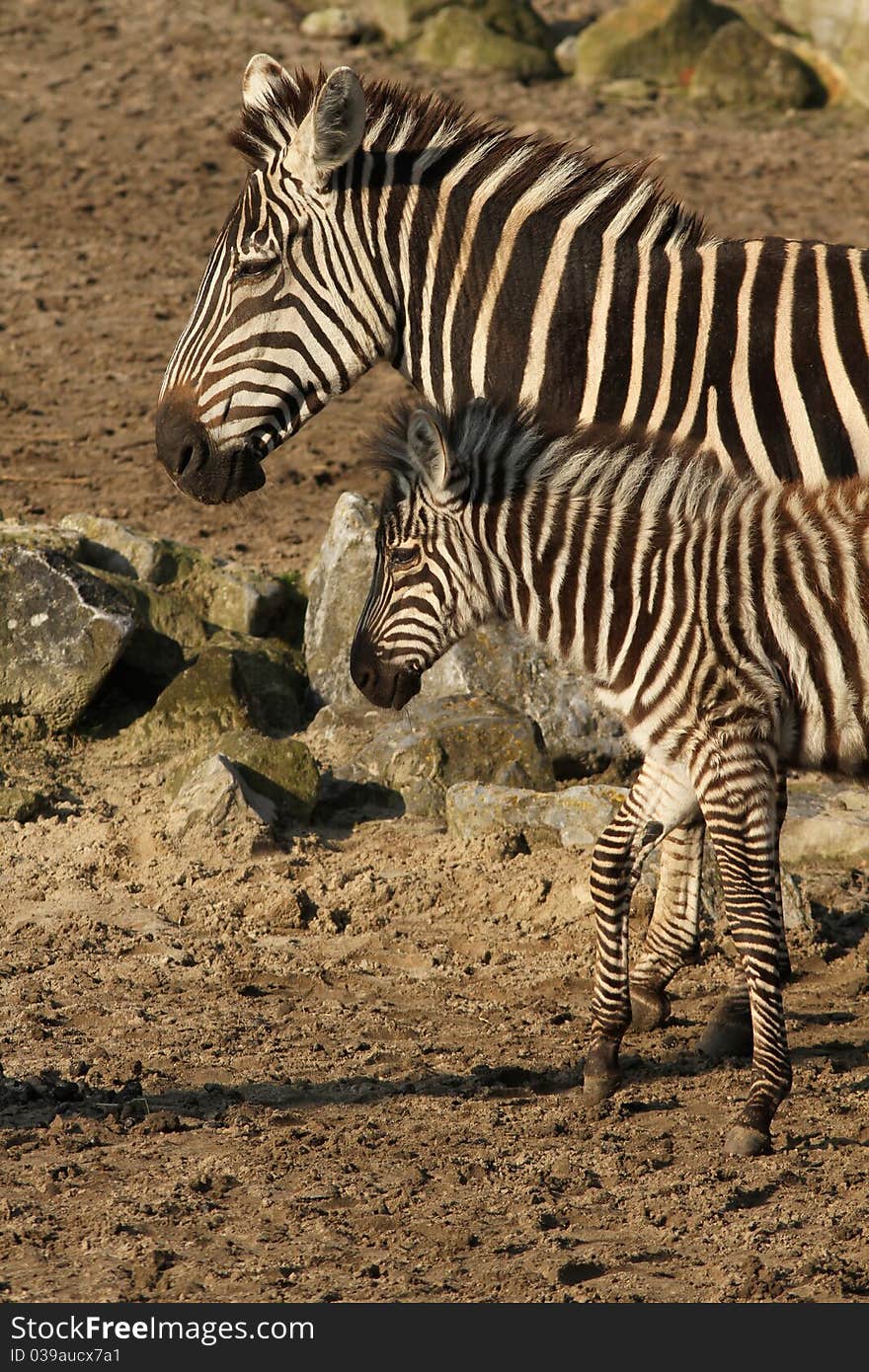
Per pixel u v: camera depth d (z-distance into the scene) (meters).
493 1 41.62
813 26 42.12
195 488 12.59
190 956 12.49
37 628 16.03
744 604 9.84
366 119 12.10
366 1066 10.80
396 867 14.03
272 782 14.89
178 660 16.88
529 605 10.41
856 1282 8.12
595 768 15.99
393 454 10.55
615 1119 10.12
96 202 33.28
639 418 11.79
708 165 36.25
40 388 25.73
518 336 11.99
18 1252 8.37
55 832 14.44
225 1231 8.63
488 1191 9.09
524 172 12.09
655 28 40.84
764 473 11.72
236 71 39.44
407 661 10.67
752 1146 9.59
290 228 12.09
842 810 14.95
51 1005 11.61
